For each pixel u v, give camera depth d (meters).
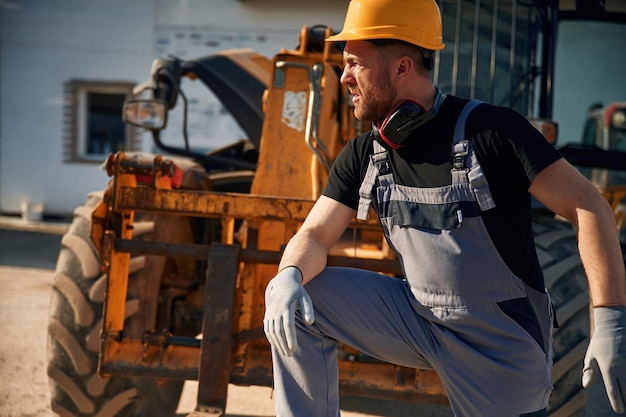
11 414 3.63
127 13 11.47
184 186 3.38
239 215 2.78
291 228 3.00
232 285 2.68
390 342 2.17
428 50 2.06
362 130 3.62
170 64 4.05
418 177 2.03
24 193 11.65
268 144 3.21
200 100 11.45
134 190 2.80
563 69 5.32
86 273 3.16
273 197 2.78
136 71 11.55
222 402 2.65
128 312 3.11
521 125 1.95
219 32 11.42
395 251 2.15
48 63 11.54
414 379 2.73
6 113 11.60
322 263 2.16
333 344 2.22
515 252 2.00
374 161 2.09
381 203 2.09
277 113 3.26
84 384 3.12
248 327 2.87
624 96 5.30
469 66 4.29
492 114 1.97
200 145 11.52
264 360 2.79
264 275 3.02
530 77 4.42
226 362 2.65
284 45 11.38
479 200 1.95
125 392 3.15
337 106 3.62
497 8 4.27
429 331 2.12
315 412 2.18
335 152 3.70
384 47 2.03
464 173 1.96
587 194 1.88
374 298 2.16
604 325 1.81
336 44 3.56
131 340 2.87
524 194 1.99
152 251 2.78
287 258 2.11
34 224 10.75
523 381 2.05
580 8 5.15
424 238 2.02
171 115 11.49
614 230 1.87
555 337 3.12
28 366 4.38
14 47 11.53
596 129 5.36
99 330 3.10
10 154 11.62
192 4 11.40
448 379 2.12
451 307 2.03
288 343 1.92
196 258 2.76
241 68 4.38
